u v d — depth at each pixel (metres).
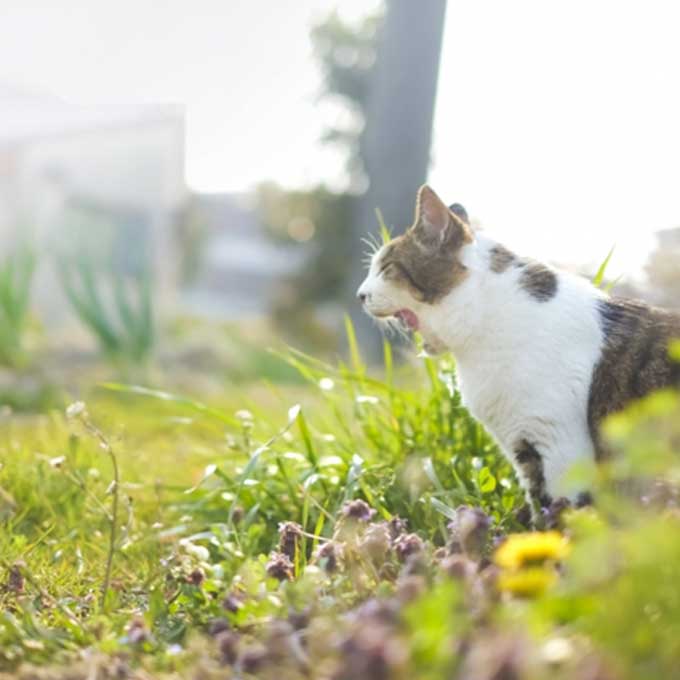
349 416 1.71
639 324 1.23
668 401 0.81
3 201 5.69
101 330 3.53
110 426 1.89
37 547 1.34
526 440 1.24
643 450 0.80
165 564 1.14
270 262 11.96
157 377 3.54
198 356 4.26
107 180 6.04
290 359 1.59
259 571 1.05
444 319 1.29
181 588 1.09
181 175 6.31
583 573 0.76
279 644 0.84
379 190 4.02
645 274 2.17
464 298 1.27
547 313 1.24
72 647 0.98
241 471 1.44
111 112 6.41
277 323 7.45
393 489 1.36
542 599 0.79
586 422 1.21
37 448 1.88
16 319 3.48
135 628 0.97
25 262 3.59
